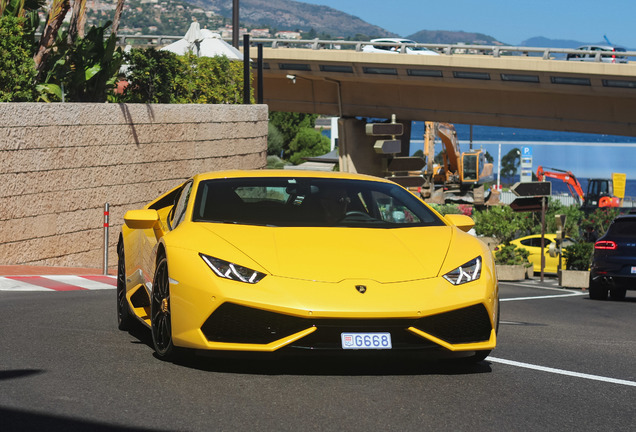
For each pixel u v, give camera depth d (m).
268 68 50.38
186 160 19.58
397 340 4.86
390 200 6.21
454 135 52.41
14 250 14.05
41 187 14.66
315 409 4.27
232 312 4.86
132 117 17.42
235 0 35.44
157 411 4.16
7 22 16.06
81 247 15.84
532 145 110.75
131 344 6.15
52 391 4.55
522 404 4.57
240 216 5.78
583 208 56.41
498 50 42.22
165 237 5.50
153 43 42.09
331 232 5.54
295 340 4.74
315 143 93.88
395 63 45.44
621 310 12.74
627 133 41.34
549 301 14.48
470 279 5.13
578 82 40.03
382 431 3.92
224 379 4.89
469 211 39.94
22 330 6.82
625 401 4.78
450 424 4.09
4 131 13.72
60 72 17.33
